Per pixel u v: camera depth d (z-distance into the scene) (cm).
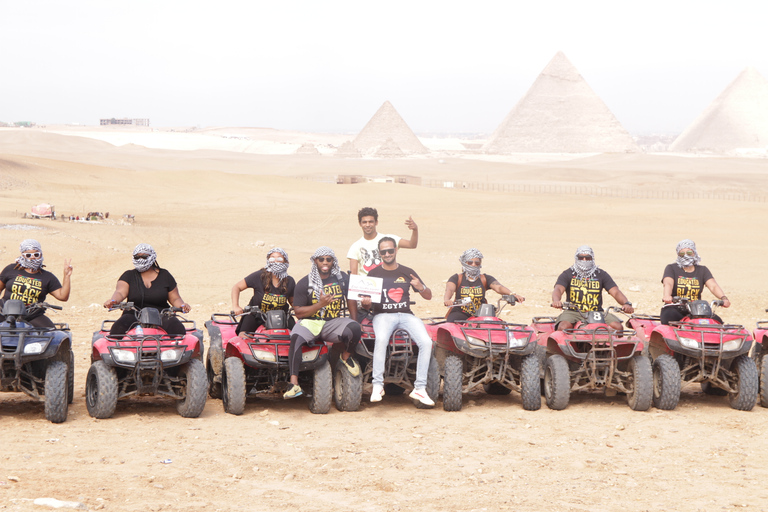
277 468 697
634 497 630
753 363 975
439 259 3156
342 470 694
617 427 866
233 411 916
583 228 5072
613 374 973
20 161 8712
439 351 1019
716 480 679
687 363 1017
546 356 1034
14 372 875
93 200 6531
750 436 843
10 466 675
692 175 15312
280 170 16762
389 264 952
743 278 2788
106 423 863
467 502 612
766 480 680
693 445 801
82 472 664
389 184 9012
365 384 1045
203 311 1816
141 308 925
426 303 1959
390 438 813
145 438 794
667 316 1039
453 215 5938
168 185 8119
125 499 596
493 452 763
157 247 3203
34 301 923
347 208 6544
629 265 3228
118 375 938
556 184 12938
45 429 825
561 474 691
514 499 621
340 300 938
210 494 620
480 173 16362
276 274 948
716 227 5172
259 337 911
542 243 4169
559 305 1016
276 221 5303
